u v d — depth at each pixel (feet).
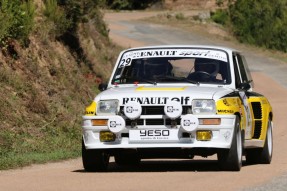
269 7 508.53
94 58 184.55
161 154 74.23
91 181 65.57
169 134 71.56
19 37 137.18
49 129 116.16
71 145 108.37
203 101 72.13
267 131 86.79
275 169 76.84
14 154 93.76
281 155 99.14
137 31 460.14
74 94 141.59
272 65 396.78
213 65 79.87
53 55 147.74
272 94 283.79
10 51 131.95
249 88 80.38
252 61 409.69
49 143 107.76
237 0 519.19
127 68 80.89
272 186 60.23
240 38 493.36
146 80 79.10
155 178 67.21
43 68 140.67
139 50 82.43
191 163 88.43
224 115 71.72
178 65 79.87
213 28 497.87
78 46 170.71
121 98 73.10
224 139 71.77
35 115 119.44
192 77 78.95
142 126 71.92
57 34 161.17
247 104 81.05
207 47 81.97
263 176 68.69
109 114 72.95
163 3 607.37
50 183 64.95
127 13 573.74
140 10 606.55
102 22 228.22
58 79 141.79
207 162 90.17
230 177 67.82
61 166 85.25
